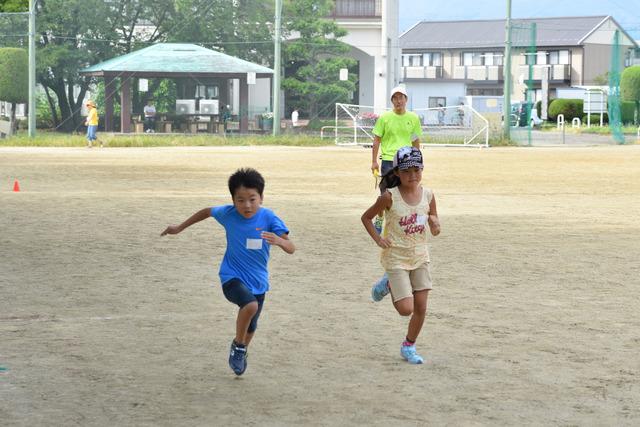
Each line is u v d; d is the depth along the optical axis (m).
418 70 129.25
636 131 77.31
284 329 10.72
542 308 11.91
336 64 80.75
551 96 123.75
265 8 78.81
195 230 19.03
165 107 76.81
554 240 18.06
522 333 10.57
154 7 75.94
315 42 81.50
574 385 8.55
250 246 8.68
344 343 10.09
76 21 73.31
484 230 19.47
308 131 74.44
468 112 87.06
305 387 8.47
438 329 10.73
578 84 122.31
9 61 64.38
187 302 12.16
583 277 14.16
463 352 9.73
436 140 62.22
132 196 25.86
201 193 26.80
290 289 13.11
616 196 27.02
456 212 22.80
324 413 7.73
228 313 11.52
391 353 9.69
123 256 15.80
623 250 16.84
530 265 15.20
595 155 49.84
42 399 8.08
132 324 10.91
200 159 44.16
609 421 7.56
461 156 48.94
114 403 7.98
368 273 14.39
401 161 9.26
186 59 71.31
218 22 77.75
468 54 127.00
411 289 9.31
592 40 122.81
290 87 80.69
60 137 61.62
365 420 7.56
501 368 9.12
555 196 26.97
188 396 8.19
